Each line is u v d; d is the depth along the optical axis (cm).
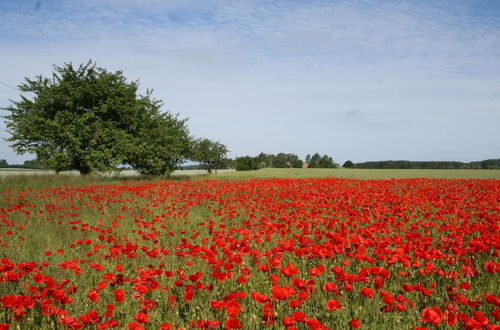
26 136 2905
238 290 445
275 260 443
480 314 287
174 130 4291
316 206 984
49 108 3097
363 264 525
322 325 291
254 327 357
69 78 3253
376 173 5366
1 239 663
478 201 1112
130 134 3288
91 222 920
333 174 5009
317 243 652
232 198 1245
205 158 6512
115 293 345
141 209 1090
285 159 15275
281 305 377
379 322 377
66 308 384
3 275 402
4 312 339
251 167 10069
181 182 2150
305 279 488
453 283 452
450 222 821
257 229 741
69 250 638
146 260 555
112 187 1681
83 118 2964
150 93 3844
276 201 1162
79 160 3138
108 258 529
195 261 549
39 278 380
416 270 495
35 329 343
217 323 308
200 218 987
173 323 352
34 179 2164
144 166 3509
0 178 2064
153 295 428
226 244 563
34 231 787
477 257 546
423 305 409
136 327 289
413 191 1545
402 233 752
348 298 430
